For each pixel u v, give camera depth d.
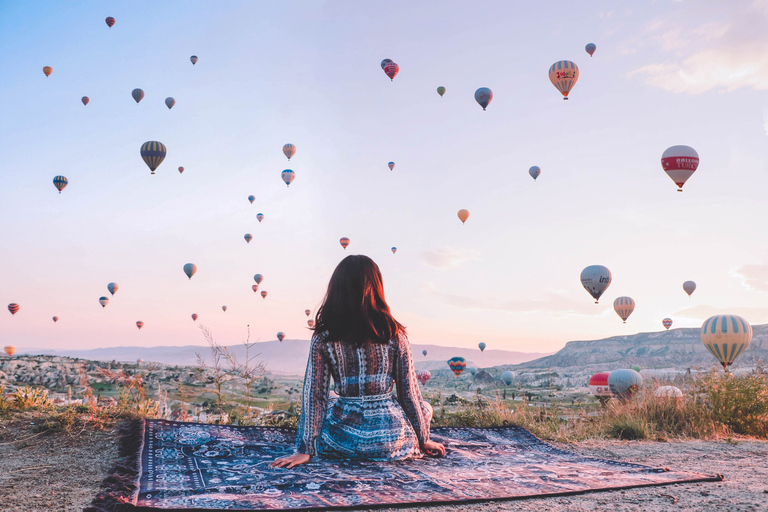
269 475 2.94
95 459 3.79
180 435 3.77
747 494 2.89
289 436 4.10
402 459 3.38
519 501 2.70
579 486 2.96
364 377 3.33
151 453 3.31
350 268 3.33
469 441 4.53
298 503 2.43
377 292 3.35
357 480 2.88
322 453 3.38
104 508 2.25
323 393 3.30
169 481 2.75
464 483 2.93
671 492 2.92
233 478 2.85
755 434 7.34
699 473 3.44
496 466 3.47
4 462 3.69
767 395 7.63
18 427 4.57
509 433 5.00
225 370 5.80
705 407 7.93
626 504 2.66
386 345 3.36
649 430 6.88
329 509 2.41
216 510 2.26
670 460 4.55
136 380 5.53
